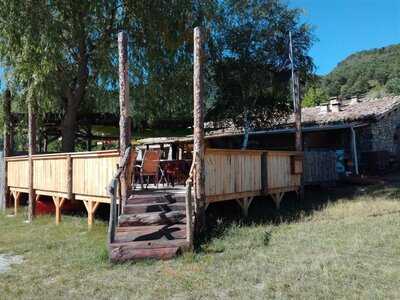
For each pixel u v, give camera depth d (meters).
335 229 9.17
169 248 7.50
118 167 8.88
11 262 8.10
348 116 23.02
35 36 13.55
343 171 20.56
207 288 5.84
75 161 11.73
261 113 21.22
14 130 17.77
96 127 23.77
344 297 5.18
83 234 10.38
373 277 5.88
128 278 6.48
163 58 16.69
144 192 10.08
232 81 19.53
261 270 6.48
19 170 15.66
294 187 14.13
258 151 12.10
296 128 15.15
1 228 12.59
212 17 17.16
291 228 9.66
